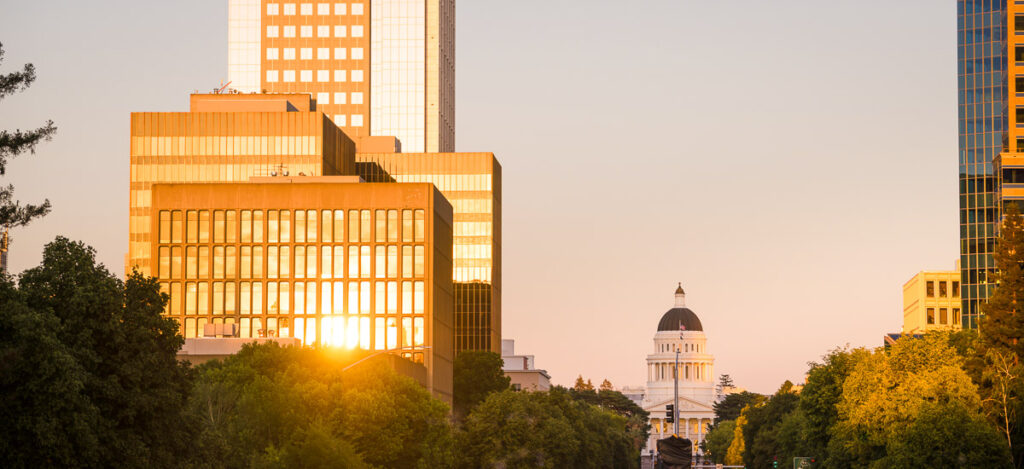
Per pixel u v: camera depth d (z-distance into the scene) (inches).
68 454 7588.6
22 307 7642.7
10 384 7578.7
